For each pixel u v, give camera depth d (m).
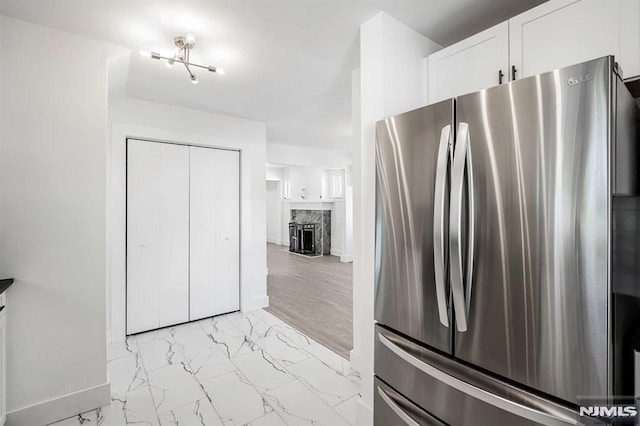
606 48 1.20
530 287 1.05
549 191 1.01
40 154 1.82
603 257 0.90
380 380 1.65
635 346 1.00
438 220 1.30
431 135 1.36
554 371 1.00
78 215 1.92
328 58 2.24
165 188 3.23
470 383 1.21
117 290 2.92
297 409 1.94
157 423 1.81
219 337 3.02
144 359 2.57
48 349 1.81
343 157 6.91
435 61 1.85
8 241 1.73
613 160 0.90
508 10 1.70
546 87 1.02
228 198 3.65
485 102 1.17
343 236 7.44
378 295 1.65
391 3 1.63
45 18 1.76
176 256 3.30
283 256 8.25
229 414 1.89
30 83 1.80
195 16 1.74
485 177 1.17
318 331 3.18
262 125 3.88
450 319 1.28
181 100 3.07
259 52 2.15
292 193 9.87
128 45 2.04
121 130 2.94
